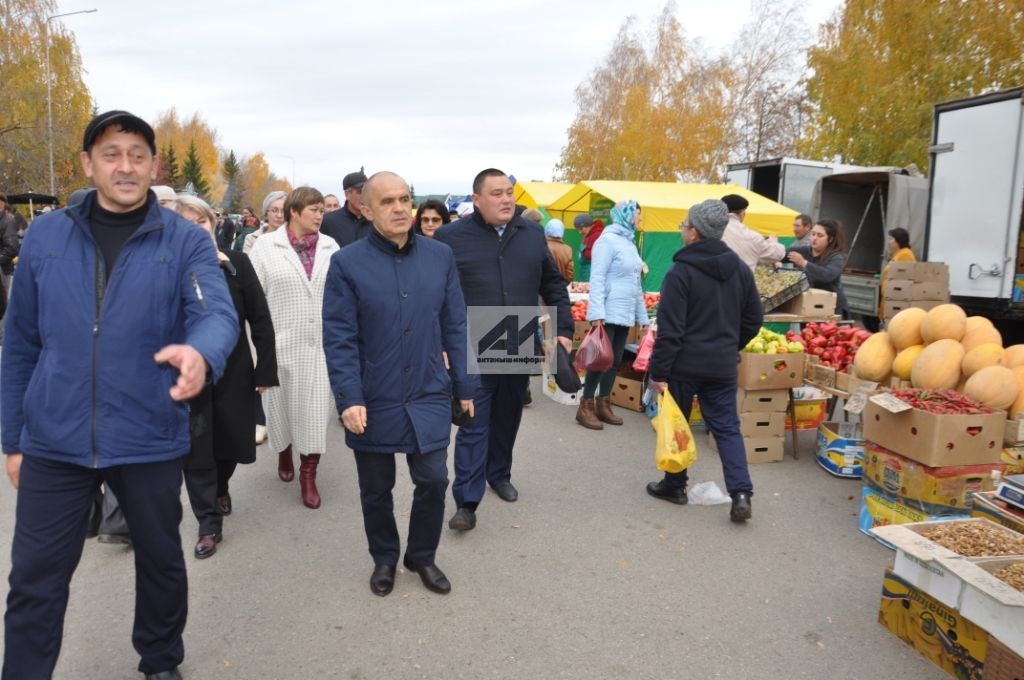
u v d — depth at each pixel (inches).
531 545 164.1
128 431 91.9
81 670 115.6
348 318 128.3
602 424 264.4
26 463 92.5
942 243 345.4
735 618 134.0
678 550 162.4
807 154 942.4
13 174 1715.1
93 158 89.7
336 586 144.3
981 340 184.2
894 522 164.6
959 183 336.2
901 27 660.7
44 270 90.6
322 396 183.0
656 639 126.7
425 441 130.7
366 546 163.0
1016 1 548.1
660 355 174.1
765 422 225.5
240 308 157.4
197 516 157.9
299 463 222.2
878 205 484.4
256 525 174.1
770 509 187.6
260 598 139.3
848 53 783.1
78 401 90.0
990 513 139.6
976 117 327.9
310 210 184.2
